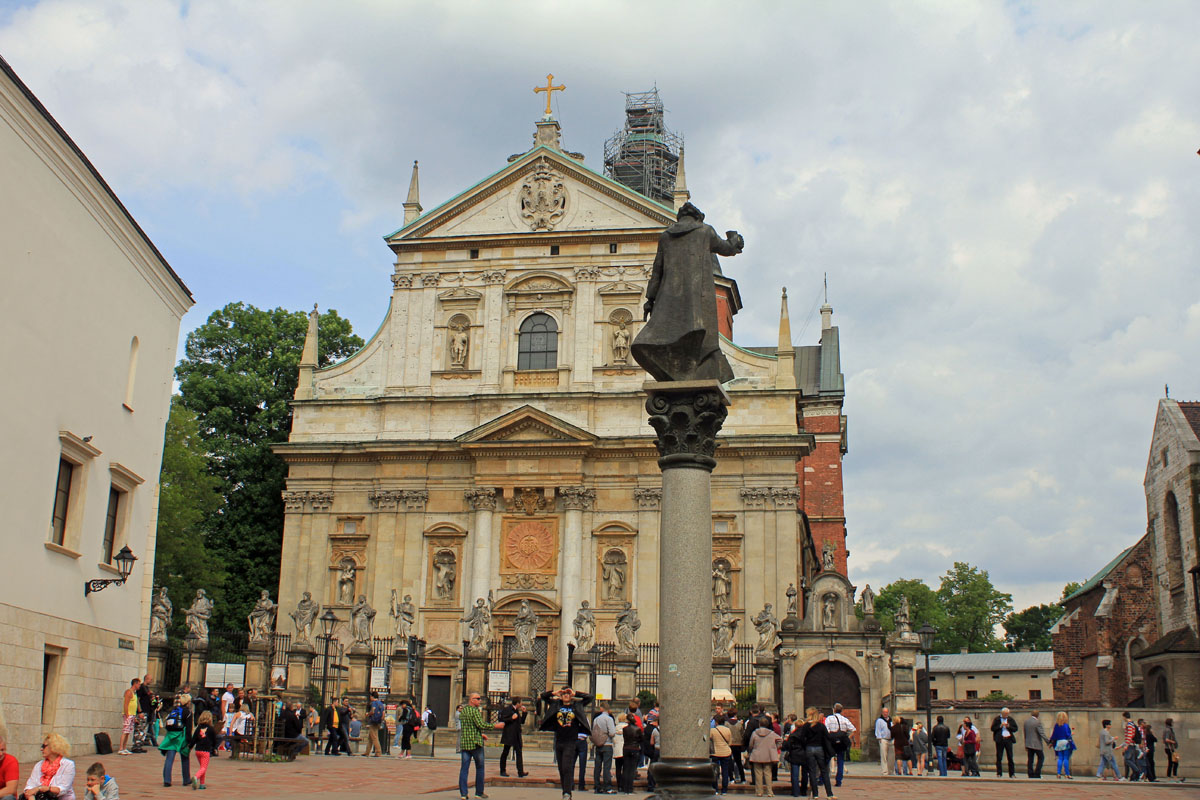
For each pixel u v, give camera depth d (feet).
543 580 181.37
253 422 216.33
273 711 108.68
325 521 191.01
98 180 99.25
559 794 81.82
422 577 185.37
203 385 215.10
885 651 141.28
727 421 185.16
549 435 183.62
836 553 266.36
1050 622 404.98
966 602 392.47
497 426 184.03
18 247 87.51
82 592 99.25
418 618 183.52
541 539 183.11
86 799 55.01
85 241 99.09
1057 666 198.08
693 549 53.16
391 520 188.34
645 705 146.72
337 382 197.67
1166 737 119.44
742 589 177.06
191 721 83.71
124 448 108.58
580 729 77.92
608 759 88.84
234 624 202.80
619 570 180.65
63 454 95.61
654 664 171.63
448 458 188.96
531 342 193.36
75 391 97.66
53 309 93.45
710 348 56.18
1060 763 116.26
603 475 184.55
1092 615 195.83
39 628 90.89
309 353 199.11
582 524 182.60
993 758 133.08
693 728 51.24
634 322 189.67
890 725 124.88
